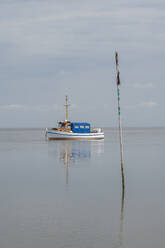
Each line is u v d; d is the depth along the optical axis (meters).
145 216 21.94
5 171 43.50
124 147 91.94
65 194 28.61
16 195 28.23
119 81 31.06
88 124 120.50
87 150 80.75
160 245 17.02
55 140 128.12
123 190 30.33
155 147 91.88
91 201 26.05
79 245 17.02
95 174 40.47
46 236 18.25
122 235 18.39
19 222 20.56
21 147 93.56
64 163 53.00
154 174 40.34
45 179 36.75
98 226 19.91
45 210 23.30
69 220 20.92
